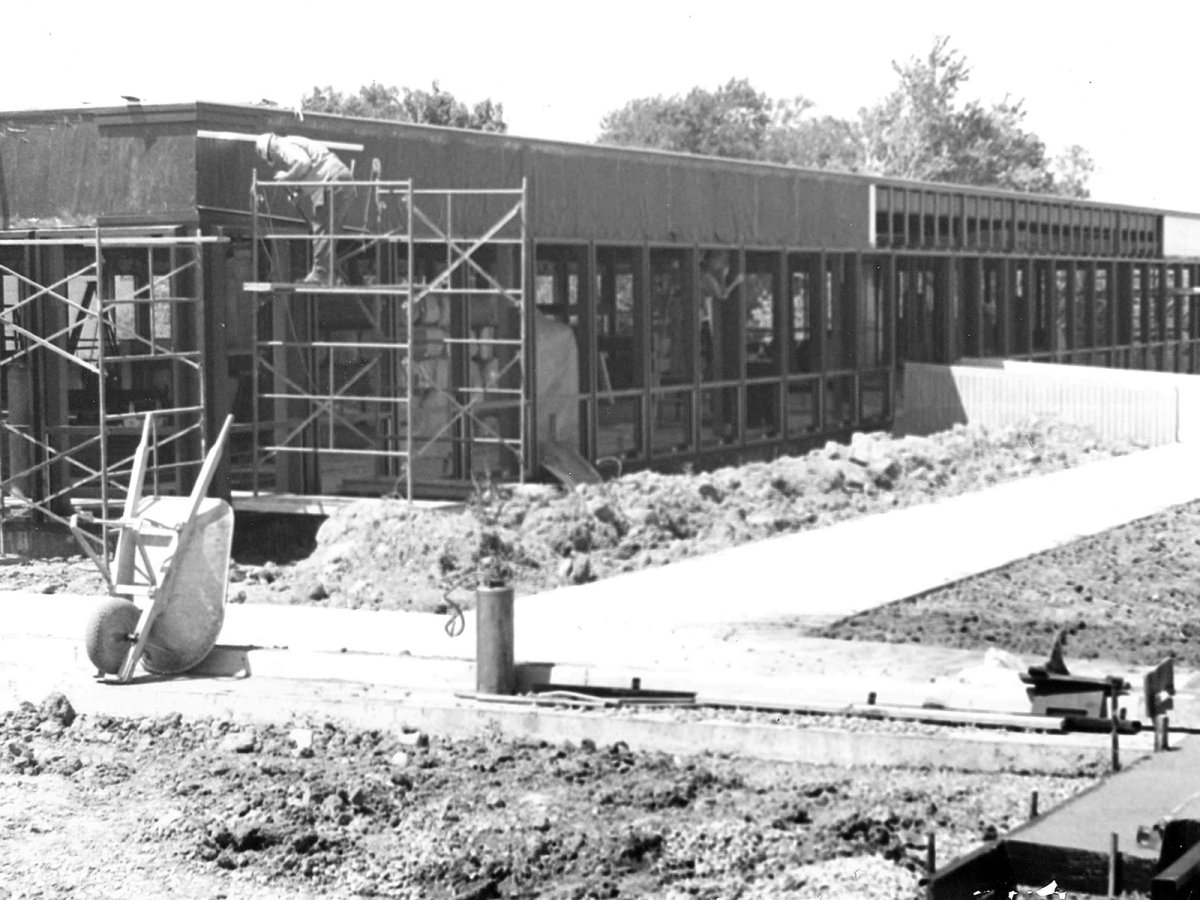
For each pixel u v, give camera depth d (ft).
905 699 41.34
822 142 382.83
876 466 94.38
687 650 48.57
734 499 81.61
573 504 72.33
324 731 41.70
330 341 82.48
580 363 93.81
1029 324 150.92
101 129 75.25
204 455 73.00
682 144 379.76
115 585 46.93
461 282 86.48
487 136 86.48
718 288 105.91
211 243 74.69
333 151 78.69
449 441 84.64
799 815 33.94
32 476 76.84
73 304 70.69
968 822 33.37
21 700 44.91
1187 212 186.70
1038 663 46.65
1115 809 21.63
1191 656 50.19
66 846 32.50
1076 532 74.02
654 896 29.45
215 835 32.42
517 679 44.21
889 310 127.03
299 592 60.75
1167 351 185.98
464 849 32.14
